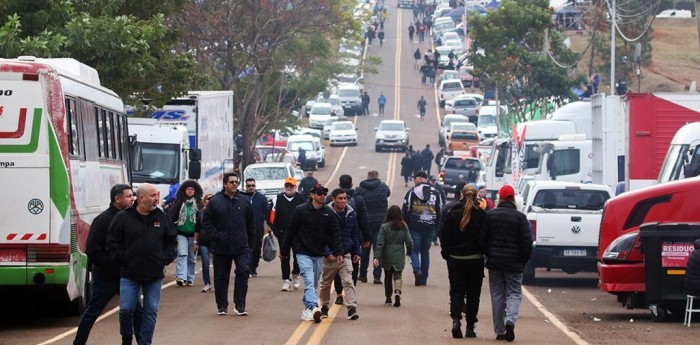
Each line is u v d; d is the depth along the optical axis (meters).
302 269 45.41
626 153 75.81
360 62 190.62
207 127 91.00
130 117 83.00
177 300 53.59
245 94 137.12
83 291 47.19
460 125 182.38
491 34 161.12
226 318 46.38
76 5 69.62
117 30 65.94
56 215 43.28
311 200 45.34
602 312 50.84
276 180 108.06
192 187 60.06
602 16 178.50
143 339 34.97
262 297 54.69
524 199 67.94
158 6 77.75
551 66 158.12
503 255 40.28
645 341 40.53
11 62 43.34
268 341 39.62
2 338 41.44
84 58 67.31
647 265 46.44
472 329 41.44
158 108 82.62
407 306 51.62
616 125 82.00
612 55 110.62
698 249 44.31
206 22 119.94
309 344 38.91
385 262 51.56
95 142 50.72
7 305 48.03
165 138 80.88
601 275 48.19
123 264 34.53
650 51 182.62
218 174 96.56
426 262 62.03
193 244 60.78
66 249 43.44
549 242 61.81
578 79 159.62
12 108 43.31
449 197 146.88
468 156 155.38
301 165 168.12
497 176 110.00
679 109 72.94
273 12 124.00
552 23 164.00
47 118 43.41
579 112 100.56
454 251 41.03
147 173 80.19
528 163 98.75
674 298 46.22
